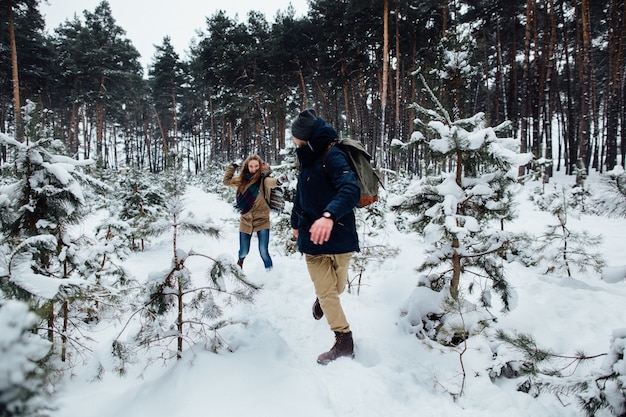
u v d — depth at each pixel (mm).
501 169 2926
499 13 25188
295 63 30078
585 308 3455
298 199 2779
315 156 2576
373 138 29234
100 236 5043
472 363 2492
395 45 24594
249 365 2225
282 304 3799
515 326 3041
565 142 24453
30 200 2371
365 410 2008
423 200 3127
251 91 29734
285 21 28000
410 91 26812
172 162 8281
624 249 5910
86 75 31359
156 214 7121
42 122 2527
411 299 3127
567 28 23875
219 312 2430
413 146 3256
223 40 30172
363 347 2836
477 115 3180
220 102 31453
